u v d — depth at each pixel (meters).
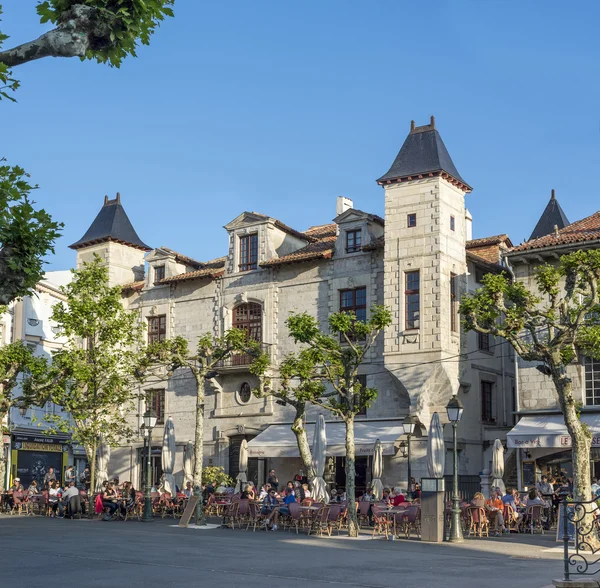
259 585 15.34
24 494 38.84
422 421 40.16
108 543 23.44
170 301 50.91
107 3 11.42
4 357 36.59
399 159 42.88
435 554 21.67
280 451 41.69
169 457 39.41
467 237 50.91
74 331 40.38
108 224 54.19
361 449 40.03
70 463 56.47
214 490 39.41
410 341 41.06
